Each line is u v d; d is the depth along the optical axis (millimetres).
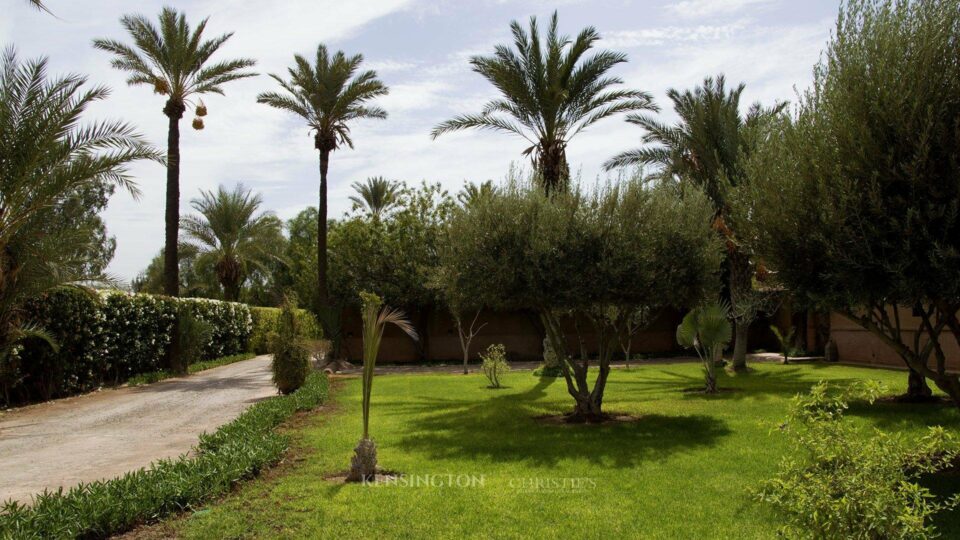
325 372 19391
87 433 9305
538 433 9109
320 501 5648
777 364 20484
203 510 5367
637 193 9781
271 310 34812
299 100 22047
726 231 15867
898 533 3219
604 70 16188
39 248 11586
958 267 5324
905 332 17578
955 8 5625
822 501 3324
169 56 19766
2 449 8164
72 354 13953
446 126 16953
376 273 26109
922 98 5449
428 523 5105
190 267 44469
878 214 5562
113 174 11750
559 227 9422
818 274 6152
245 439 7551
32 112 10852
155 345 18266
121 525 4867
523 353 27406
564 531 4938
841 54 6117
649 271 9461
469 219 10008
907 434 8469
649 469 6852
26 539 4176
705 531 4914
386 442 8445
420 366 24656
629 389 14641
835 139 5988
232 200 31703
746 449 7727
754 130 7484
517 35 15898
